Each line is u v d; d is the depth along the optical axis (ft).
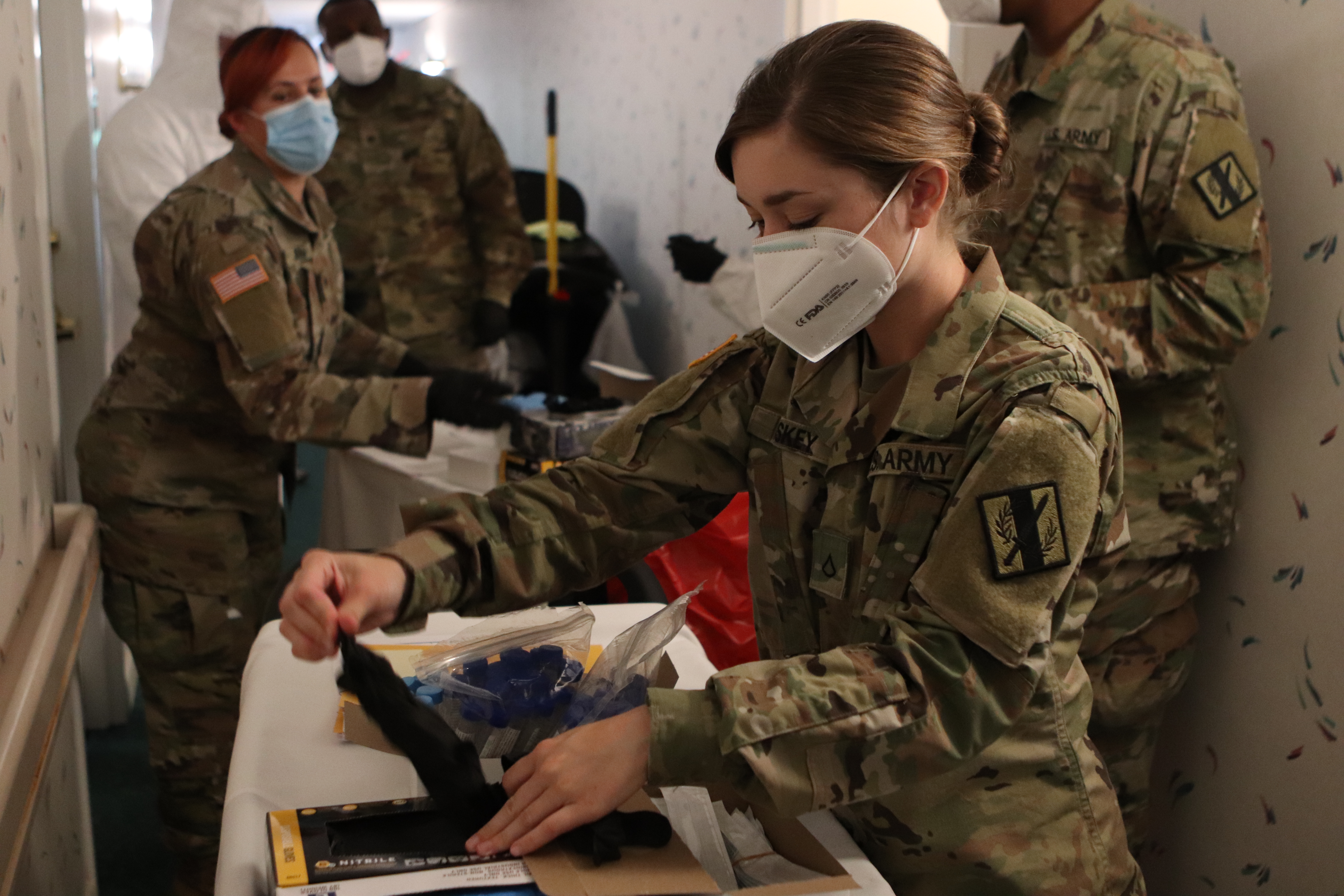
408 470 8.54
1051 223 5.78
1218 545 5.77
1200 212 5.28
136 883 7.10
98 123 9.75
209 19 9.73
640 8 12.48
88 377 8.74
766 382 3.63
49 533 6.16
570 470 3.65
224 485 6.94
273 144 6.57
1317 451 5.54
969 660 2.82
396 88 11.27
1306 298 5.56
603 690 3.36
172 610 6.86
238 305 6.30
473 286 11.71
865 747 2.74
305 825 2.88
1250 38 5.81
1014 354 3.06
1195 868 6.43
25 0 5.93
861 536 3.29
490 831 2.77
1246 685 6.02
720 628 6.01
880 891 2.99
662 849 2.84
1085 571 3.20
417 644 4.21
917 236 3.07
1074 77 5.69
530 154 16.70
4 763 3.63
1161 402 5.59
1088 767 3.36
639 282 13.09
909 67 2.93
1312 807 5.64
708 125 11.16
